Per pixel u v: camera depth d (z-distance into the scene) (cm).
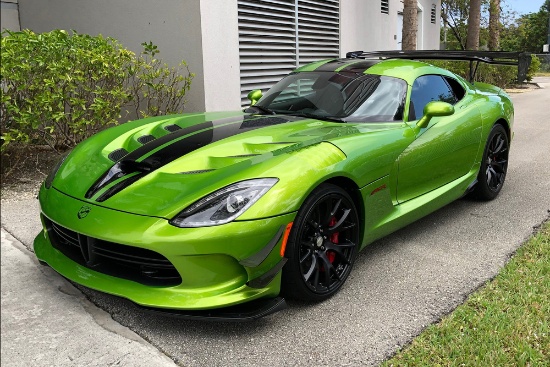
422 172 382
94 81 591
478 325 271
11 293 307
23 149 563
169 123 383
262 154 294
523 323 272
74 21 855
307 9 997
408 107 393
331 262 314
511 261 355
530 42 5631
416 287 322
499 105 502
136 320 281
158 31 765
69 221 278
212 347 257
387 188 344
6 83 517
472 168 464
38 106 526
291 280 280
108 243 271
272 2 884
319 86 421
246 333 270
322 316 287
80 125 552
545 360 242
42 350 252
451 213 473
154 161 306
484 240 402
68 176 317
